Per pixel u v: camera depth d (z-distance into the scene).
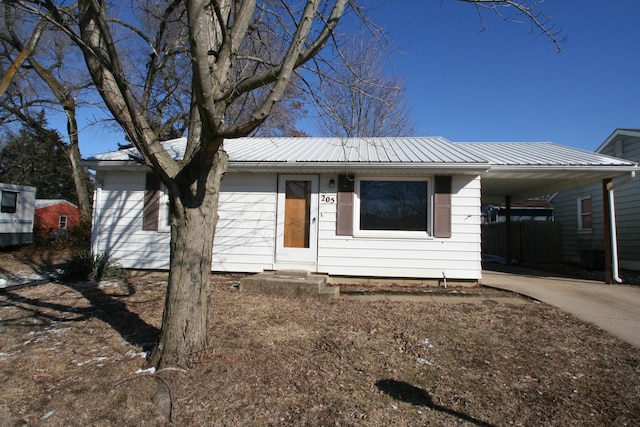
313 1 3.46
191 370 3.70
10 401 3.31
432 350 4.33
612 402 3.24
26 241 16.16
